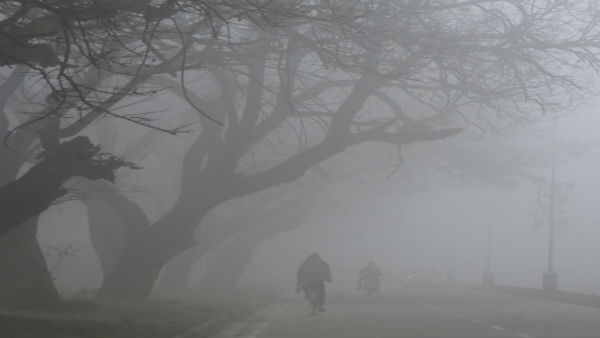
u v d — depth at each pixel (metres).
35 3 15.69
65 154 19.50
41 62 17.45
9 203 19.36
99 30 21.06
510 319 32.84
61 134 22.38
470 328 27.58
